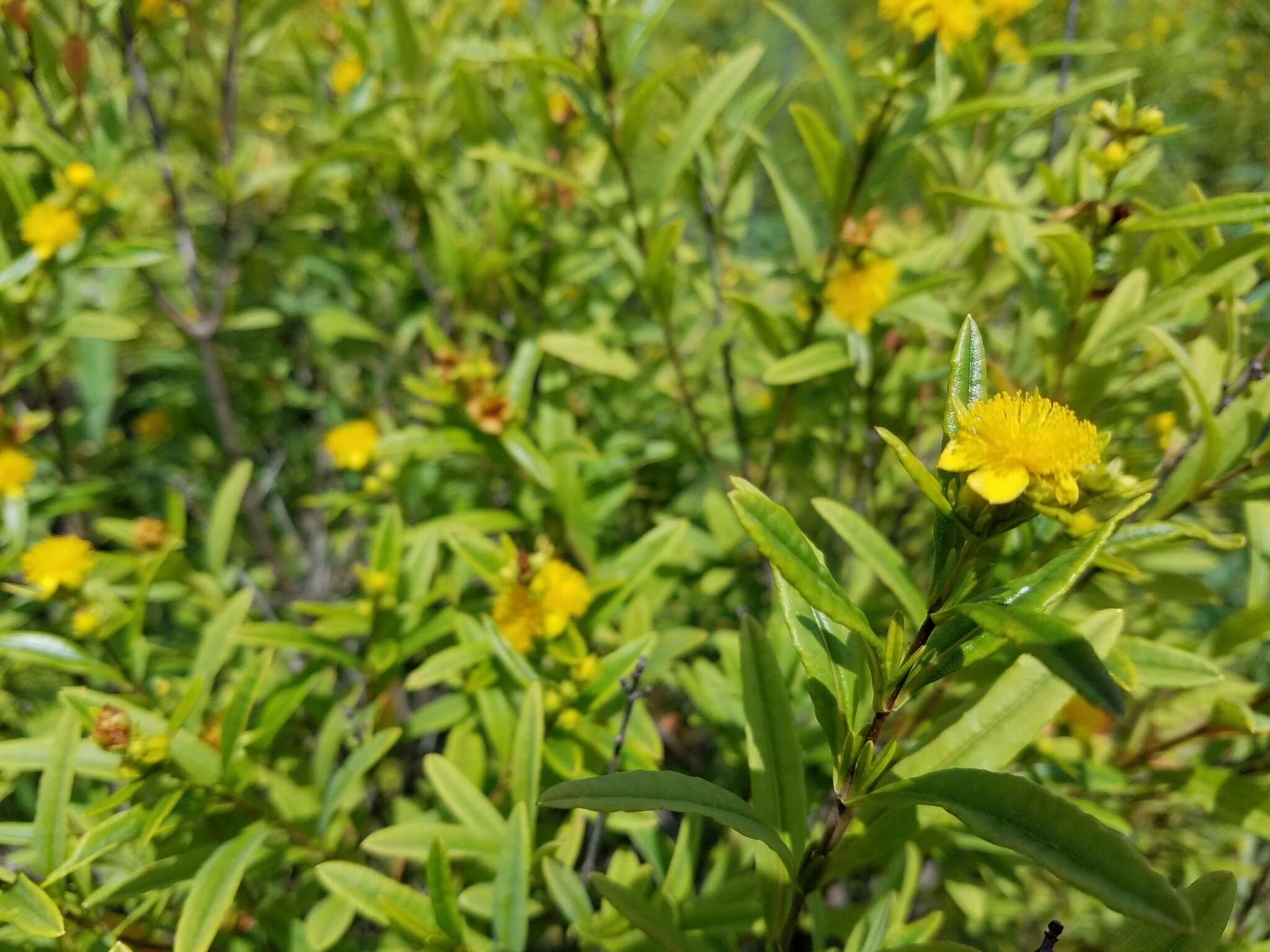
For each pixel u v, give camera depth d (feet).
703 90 0.77
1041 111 0.76
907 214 1.22
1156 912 0.33
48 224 0.79
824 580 0.38
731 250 1.07
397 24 1.00
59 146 0.82
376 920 0.57
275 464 1.27
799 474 0.95
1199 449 0.62
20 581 0.87
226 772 0.63
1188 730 0.69
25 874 0.57
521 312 0.95
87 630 0.68
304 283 1.42
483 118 0.96
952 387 0.40
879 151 0.72
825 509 0.56
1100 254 0.68
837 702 0.44
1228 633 0.65
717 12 2.28
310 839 0.67
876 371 0.86
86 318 0.86
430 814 0.75
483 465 1.11
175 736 0.64
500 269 0.99
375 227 1.18
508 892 0.56
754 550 0.97
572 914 0.60
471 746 0.76
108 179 0.86
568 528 0.88
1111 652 0.52
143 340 1.31
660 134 0.93
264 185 1.02
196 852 0.63
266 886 0.80
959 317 0.78
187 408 1.35
